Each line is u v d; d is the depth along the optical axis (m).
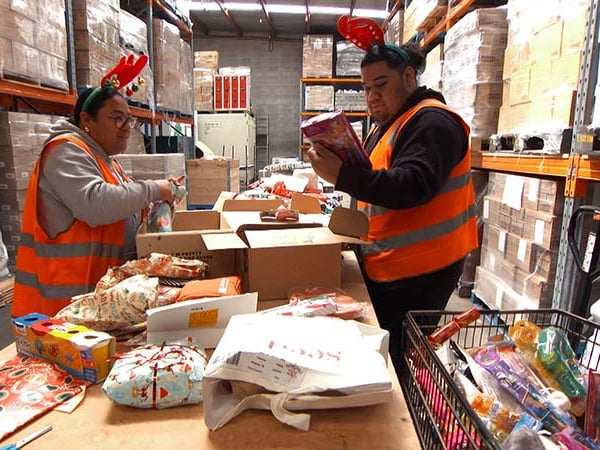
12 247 2.41
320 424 0.67
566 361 0.96
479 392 0.85
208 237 1.23
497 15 2.74
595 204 2.19
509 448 0.65
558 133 1.91
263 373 0.67
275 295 1.16
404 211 1.36
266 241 1.17
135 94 3.51
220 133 7.31
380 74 1.35
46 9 2.40
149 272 1.09
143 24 3.76
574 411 0.90
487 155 2.81
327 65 7.62
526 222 2.41
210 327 0.87
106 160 1.65
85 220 1.44
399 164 1.18
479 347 1.02
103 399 0.72
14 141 2.32
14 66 2.13
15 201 2.36
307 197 1.92
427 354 0.81
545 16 2.10
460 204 1.37
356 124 7.26
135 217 1.67
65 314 0.90
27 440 0.62
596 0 1.73
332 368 0.68
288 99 9.28
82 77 2.86
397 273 1.38
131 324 0.91
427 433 0.78
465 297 3.32
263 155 9.40
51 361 0.80
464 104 3.01
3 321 2.21
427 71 4.12
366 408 0.70
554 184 2.14
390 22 6.16
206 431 0.65
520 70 2.37
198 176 4.33
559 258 2.01
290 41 9.09
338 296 1.05
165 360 0.73
